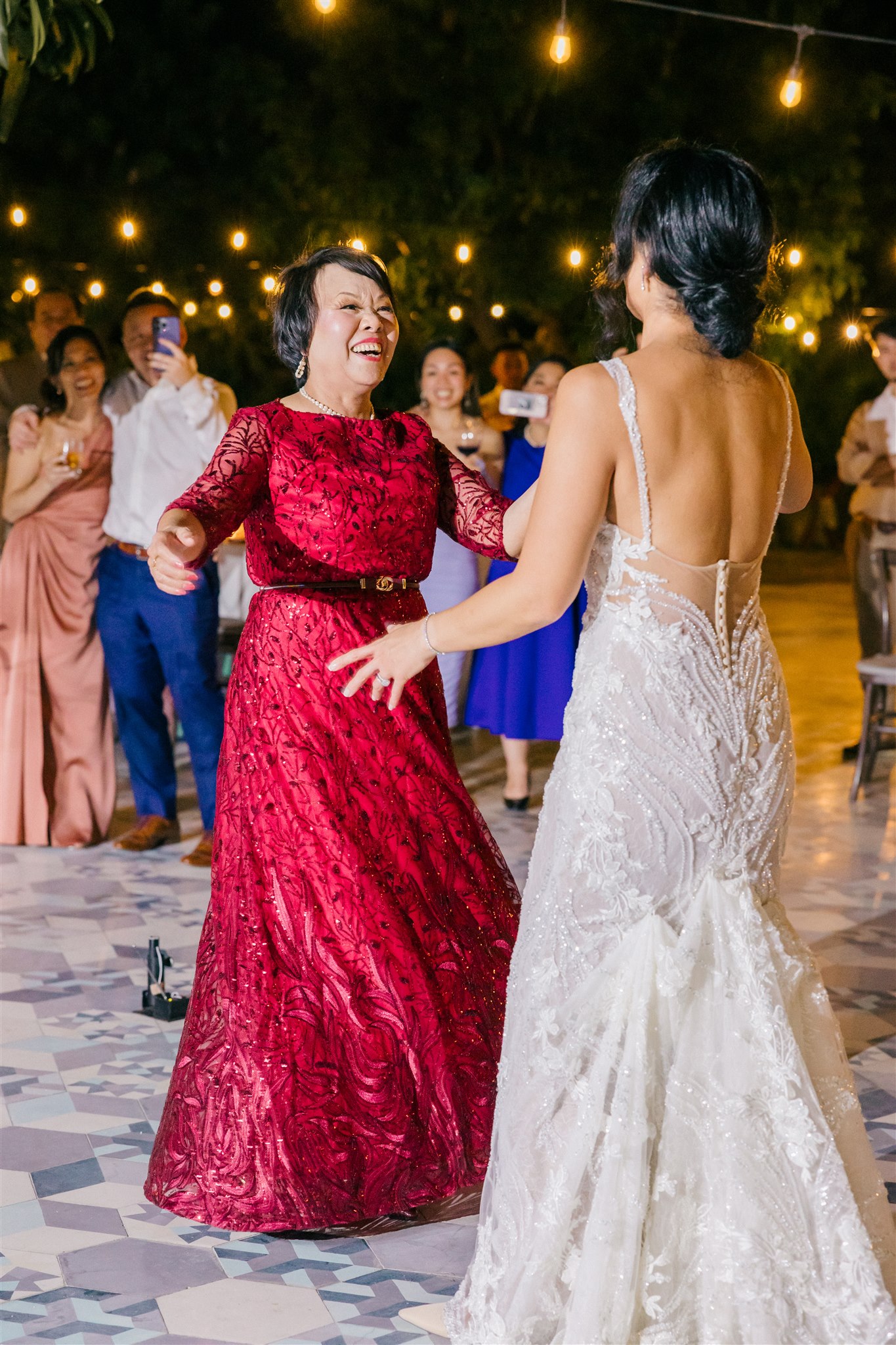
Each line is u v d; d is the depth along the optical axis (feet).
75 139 39.73
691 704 7.06
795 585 49.88
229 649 21.39
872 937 14.94
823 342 49.32
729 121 40.57
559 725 19.29
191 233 39.88
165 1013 12.37
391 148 40.47
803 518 61.72
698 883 7.14
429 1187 9.03
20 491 17.44
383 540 9.51
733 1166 6.90
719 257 6.98
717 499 7.07
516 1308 7.14
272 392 42.80
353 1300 8.27
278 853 9.22
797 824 19.90
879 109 41.42
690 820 7.08
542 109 40.63
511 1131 7.33
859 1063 11.59
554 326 32.91
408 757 9.53
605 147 39.99
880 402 23.18
